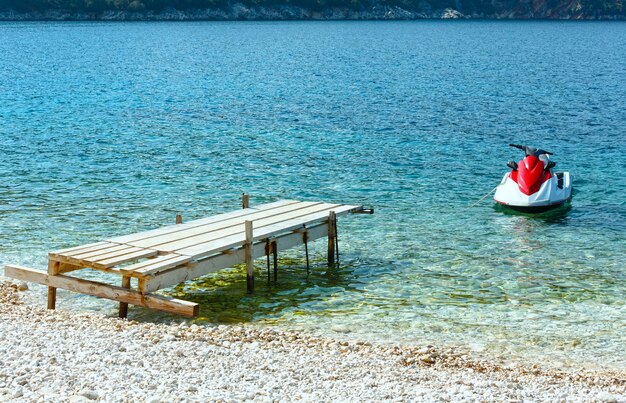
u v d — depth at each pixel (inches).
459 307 701.3
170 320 657.6
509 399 456.8
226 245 706.2
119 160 1379.2
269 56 4443.9
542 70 3683.6
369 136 1679.4
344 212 845.2
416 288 752.3
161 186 1187.3
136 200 1095.0
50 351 496.4
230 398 419.5
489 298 727.1
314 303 708.7
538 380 521.0
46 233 920.3
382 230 963.3
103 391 419.5
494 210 1070.4
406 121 1919.3
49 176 1238.3
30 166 1311.5
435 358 567.5
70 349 505.7
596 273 807.1
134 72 3265.3
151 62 3846.0
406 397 450.3
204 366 496.7
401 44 6127.0
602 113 2112.5
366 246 895.1
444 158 1440.7
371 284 763.4
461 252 876.6
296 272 799.1
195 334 589.0
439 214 1047.6
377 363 539.5
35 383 427.2
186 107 2148.1
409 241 917.2
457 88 2785.4
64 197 1101.1
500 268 820.6
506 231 968.3
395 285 761.0
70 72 3218.5
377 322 660.7
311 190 1181.7
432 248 890.1
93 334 557.6
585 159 1445.6
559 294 740.0
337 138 1647.4
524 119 1982.0
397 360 553.9
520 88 2810.0
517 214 1050.1
